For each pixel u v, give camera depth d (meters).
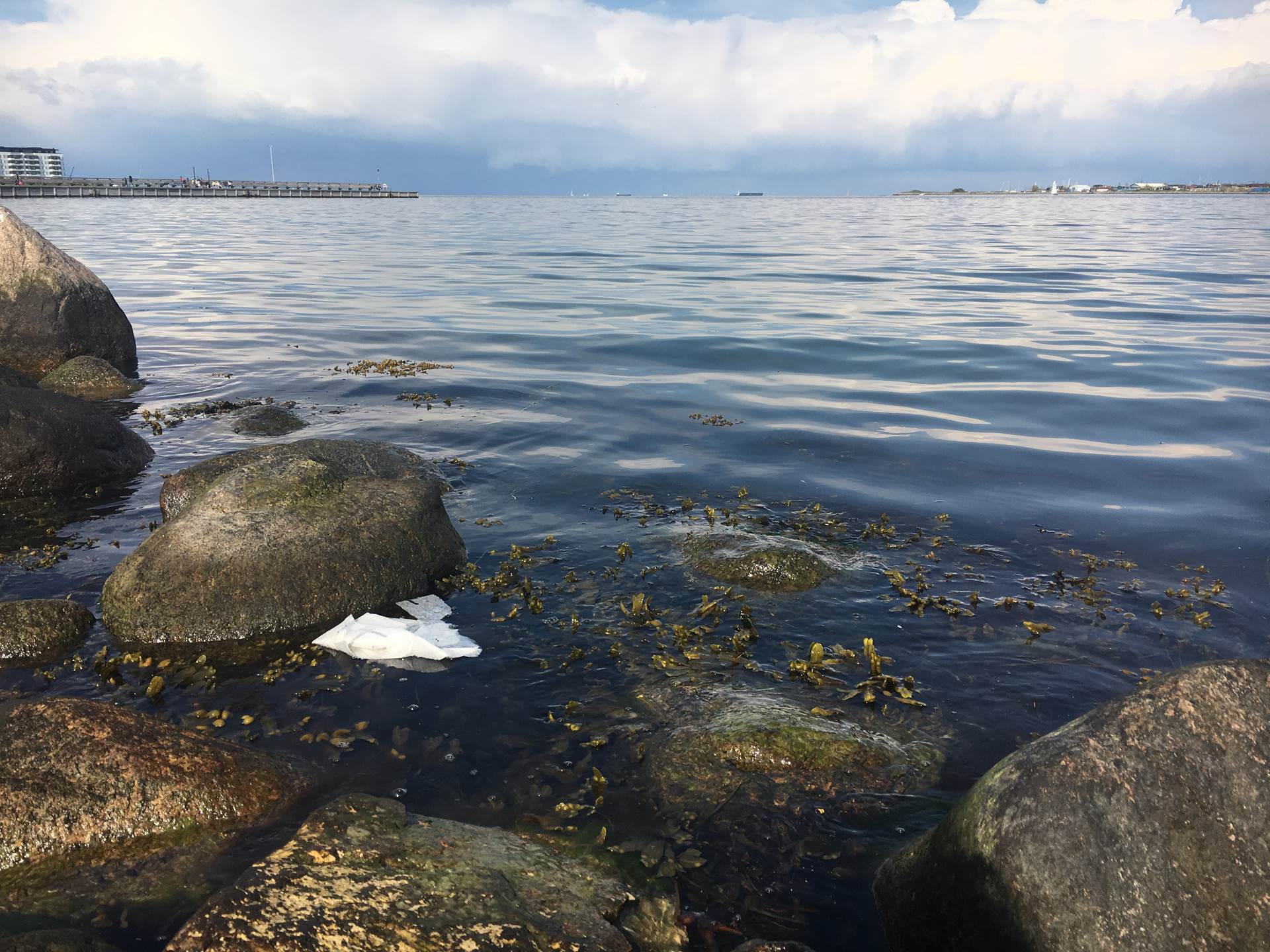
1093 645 1.96
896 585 2.21
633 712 1.69
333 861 1.20
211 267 9.48
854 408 3.84
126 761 1.37
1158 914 0.98
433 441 3.32
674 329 5.76
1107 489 2.88
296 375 4.48
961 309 6.60
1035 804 1.07
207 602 1.93
